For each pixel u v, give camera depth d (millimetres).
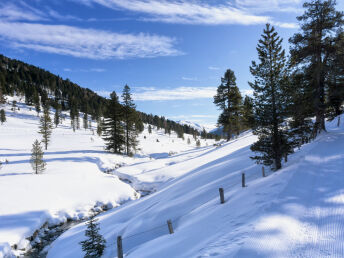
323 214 6391
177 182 23172
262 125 14250
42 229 17281
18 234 15000
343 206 6648
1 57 178000
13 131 71000
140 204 19500
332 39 18781
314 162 11906
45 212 18906
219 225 7805
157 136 116688
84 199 23047
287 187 9008
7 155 40219
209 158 34031
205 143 116875
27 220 16891
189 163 34500
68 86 180250
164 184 28031
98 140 70500
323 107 19812
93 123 121625
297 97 14062
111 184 27531
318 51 19062
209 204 11648
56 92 155375
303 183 9172
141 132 113375
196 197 14672
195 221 9828
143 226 13055
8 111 102125
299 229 5777
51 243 15688
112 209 22188
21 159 37844
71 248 13172
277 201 7797
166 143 89438
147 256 7770
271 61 14023
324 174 9828
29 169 31062
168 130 143500
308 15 19641
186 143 109250
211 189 15172
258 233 5812
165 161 41625
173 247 7598
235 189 12594
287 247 5008
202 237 7371
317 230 5598
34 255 14094
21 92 133125
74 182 26359
